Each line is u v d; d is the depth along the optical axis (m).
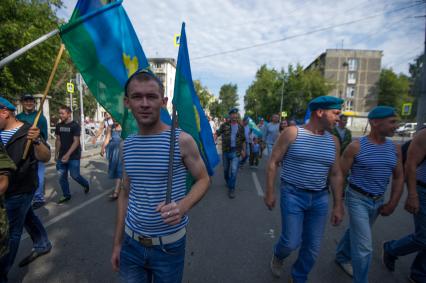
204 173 1.43
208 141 2.35
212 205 4.54
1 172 1.57
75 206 4.29
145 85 1.33
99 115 33.69
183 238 1.52
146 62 2.74
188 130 1.99
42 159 2.40
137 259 1.49
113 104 2.58
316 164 2.13
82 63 2.46
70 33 2.42
